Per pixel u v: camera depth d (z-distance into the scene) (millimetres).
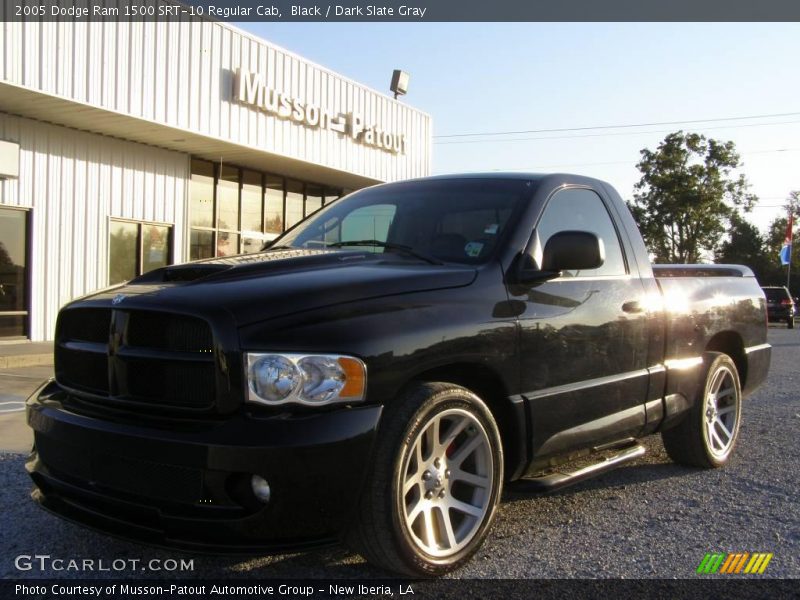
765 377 5941
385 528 2902
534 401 3547
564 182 4254
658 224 47531
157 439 2752
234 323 2781
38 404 3297
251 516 2701
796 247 62344
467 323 3246
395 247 3912
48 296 14109
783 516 4121
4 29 11555
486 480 3344
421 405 3002
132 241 15906
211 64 15406
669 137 47625
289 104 17406
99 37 13062
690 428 4945
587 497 4453
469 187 4266
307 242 4391
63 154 14367
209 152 17047
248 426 2697
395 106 21516
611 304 4109
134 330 2998
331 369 2783
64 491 3166
